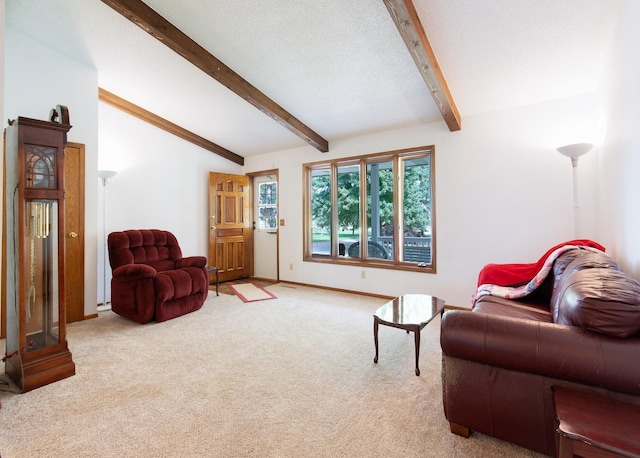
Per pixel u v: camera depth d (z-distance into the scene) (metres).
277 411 1.70
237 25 2.64
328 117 3.96
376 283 4.26
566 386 1.24
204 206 5.23
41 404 1.76
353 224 4.72
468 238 3.52
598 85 2.75
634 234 1.85
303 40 2.72
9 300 2.04
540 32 2.32
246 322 3.20
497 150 3.34
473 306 2.55
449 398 1.49
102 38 2.98
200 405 1.76
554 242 3.05
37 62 3.02
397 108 3.59
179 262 3.81
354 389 1.92
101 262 3.98
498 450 1.40
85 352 2.46
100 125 3.98
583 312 1.23
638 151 1.76
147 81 3.63
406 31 2.26
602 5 2.07
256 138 4.96
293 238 5.16
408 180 4.30
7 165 2.07
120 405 1.75
